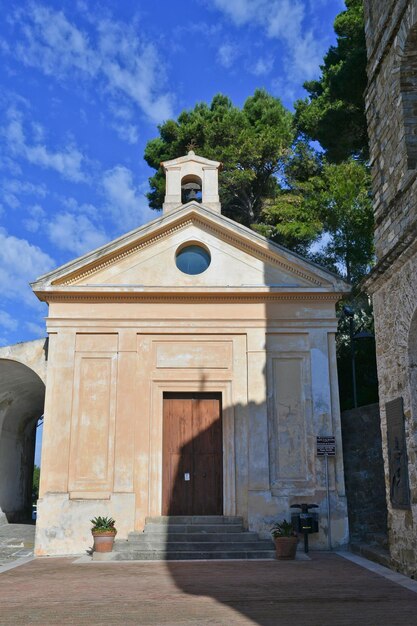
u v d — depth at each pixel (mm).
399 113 10273
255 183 29734
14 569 11836
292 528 13203
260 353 15523
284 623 6887
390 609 7562
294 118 31062
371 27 11742
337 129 18922
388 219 10789
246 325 15688
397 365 10258
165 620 7145
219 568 11633
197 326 15641
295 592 8875
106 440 14859
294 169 29375
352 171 25453
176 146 30188
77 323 15547
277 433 15070
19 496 23094
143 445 14875
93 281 15953
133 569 11602
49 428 14828
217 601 8273
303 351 15578
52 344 15383
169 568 11695
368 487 15109
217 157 28703
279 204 27062
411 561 9750
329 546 14125
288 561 12562
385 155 11047
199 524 14305
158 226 16078
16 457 22656
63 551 14070
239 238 16234
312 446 14898
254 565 12055
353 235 24297
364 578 10047
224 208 29969
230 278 16109
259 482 14633
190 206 16266
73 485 14531
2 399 20078
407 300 9805
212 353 15586
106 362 15391
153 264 16141
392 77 10594
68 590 9297
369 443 15336
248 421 15070
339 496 14523
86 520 14273
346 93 17391
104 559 12977
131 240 16000
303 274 16047
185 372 15453
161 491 14820
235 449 14953
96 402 15102
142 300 15758
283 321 15711
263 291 15711
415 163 9938
